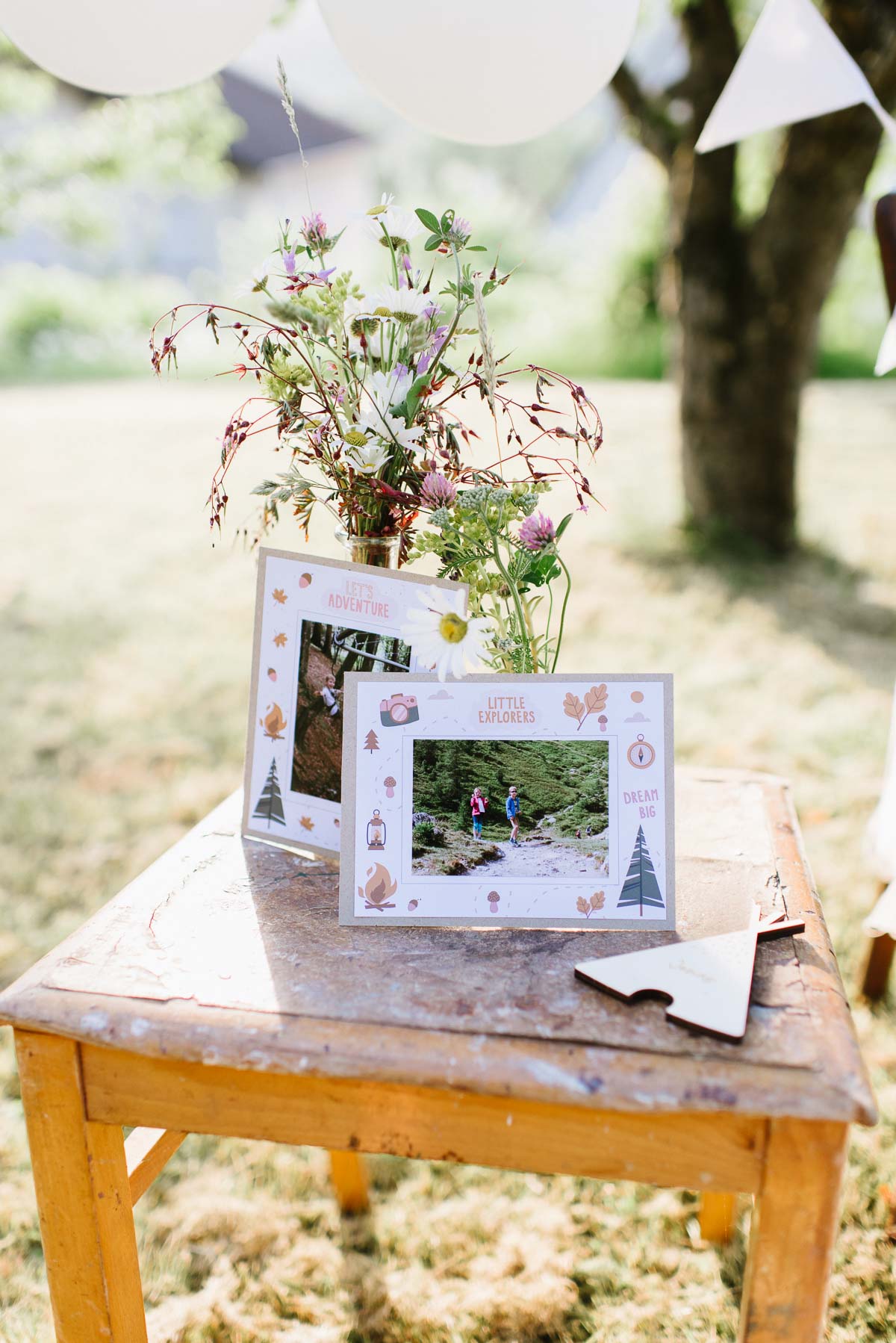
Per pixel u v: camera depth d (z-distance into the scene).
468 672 1.06
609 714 1.07
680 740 3.18
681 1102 0.84
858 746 3.14
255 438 7.09
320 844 1.22
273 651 1.23
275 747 1.24
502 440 5.34
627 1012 0.93
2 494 5.90
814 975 0.98
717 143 2.11
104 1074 0.97
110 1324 1.05
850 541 5.35
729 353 4.96
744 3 4.92
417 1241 1.58
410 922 1.07
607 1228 1.60
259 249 13.52
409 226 1.09
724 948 1.00
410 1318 1.45
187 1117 0.97
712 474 5.16
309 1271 1.53
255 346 1.11
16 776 3.06
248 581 4.66
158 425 7.50
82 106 8.27
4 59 5.36
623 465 6.47
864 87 1.91
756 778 1.44
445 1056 0.88
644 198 10.84
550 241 12.62
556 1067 0.86
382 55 1.29
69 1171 1.00
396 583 1.15
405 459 1.13
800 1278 0.89
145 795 2.96
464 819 1.08
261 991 0.97
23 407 8.26
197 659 3.89
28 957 2.21
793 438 5.07
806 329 4.89
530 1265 1.53
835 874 2.43
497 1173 1.72
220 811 1.36
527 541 1.07
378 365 1.09
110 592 4.53
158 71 1.43
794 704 3.45
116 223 7.57
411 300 1.03
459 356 1.81
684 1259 1.54
